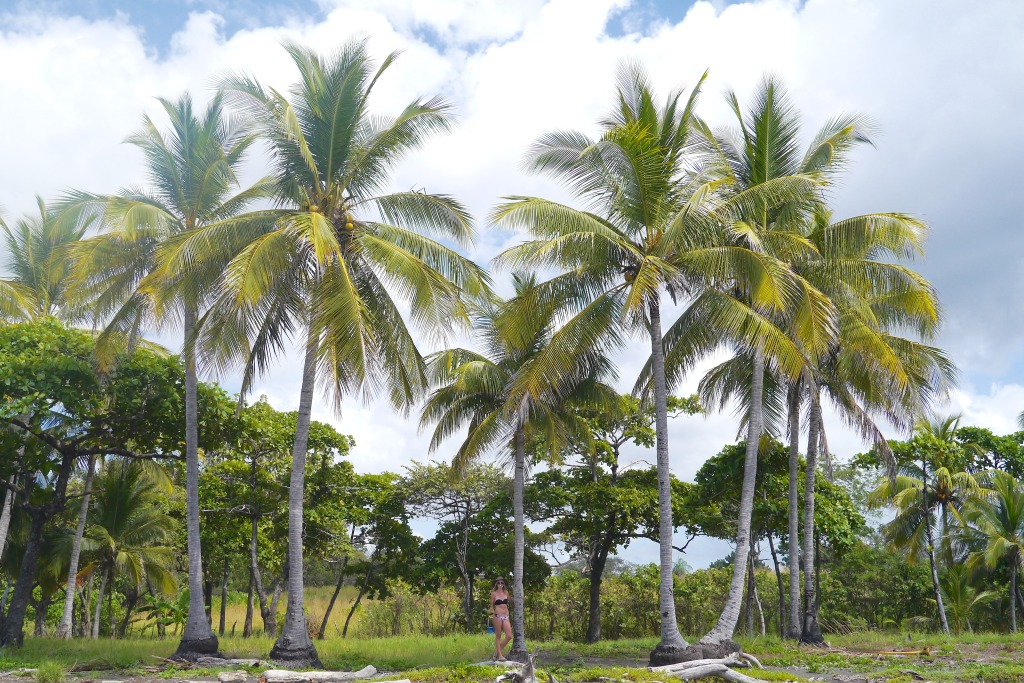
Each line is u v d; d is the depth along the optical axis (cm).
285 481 3089
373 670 1736
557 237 1819
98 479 2956
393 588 3741
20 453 2297
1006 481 3300
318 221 1720
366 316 1853
